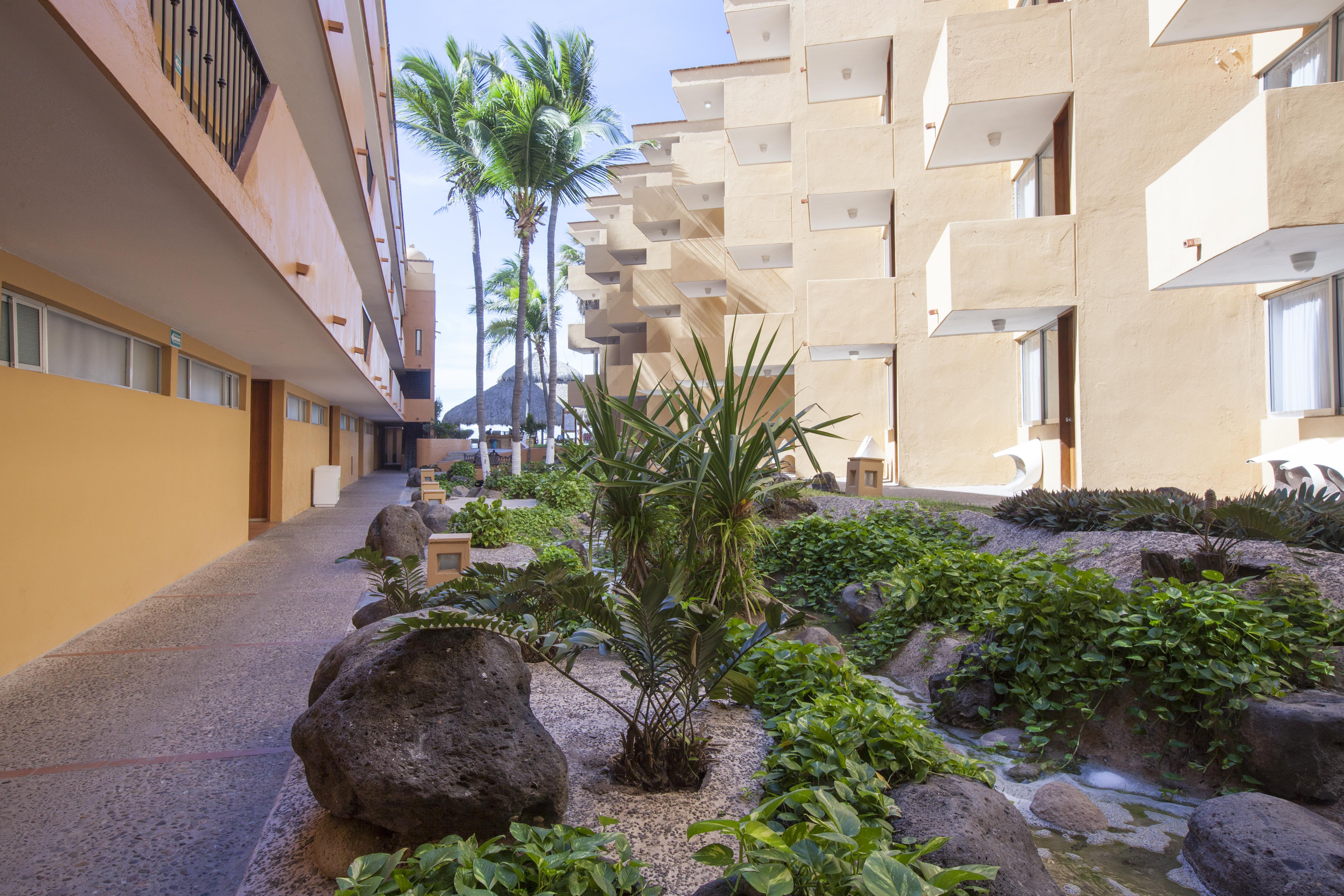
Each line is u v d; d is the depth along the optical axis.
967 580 5.93
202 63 4.83
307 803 2.95
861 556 7.85
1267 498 6.15
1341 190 6.45
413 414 36.41
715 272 24.09
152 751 3.64
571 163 22.78
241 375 10.97
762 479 5.18
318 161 10.70
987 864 2.35
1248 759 3.68
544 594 3.54
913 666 5.56
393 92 17.50
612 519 5.32
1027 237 10.48
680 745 3.11
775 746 3.43
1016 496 8.52
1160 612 4.27
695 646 3.03
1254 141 6.78
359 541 11.46
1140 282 10.23
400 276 26.16
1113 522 6.65
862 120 19.80
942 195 14.91
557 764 2.59
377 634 3.27
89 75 2.79
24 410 5.06
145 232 4.60
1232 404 9.99
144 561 7.19
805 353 19.06
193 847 2.77
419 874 2.06
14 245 4.86
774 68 25.44
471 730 2.52
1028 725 4.31
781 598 7.89
